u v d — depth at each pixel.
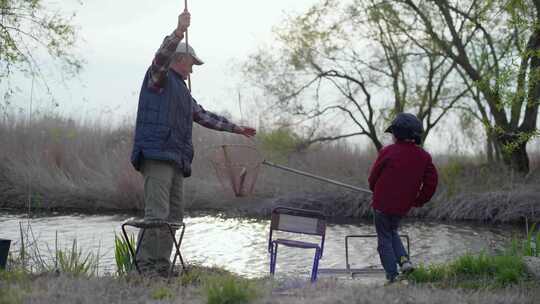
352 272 7.63
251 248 13.78
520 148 19.81
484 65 19.58
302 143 21.28
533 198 17.84
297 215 6.45
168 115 6.30
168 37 6.13
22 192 20.08
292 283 5.81
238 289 4.95
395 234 6.59
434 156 21.34
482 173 19.86
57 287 5.34
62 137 21.66
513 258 6.39
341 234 15.95
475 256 6.95
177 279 5.97
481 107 19.31
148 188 6.37
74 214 18.70
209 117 6.88
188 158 6.58
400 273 6.50
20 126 21.61
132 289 5.39
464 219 18.27
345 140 21.77
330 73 21.17
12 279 5.74
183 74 6.54
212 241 14.67
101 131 22.48
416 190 6.52
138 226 5.95
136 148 6.29
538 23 10.71
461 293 5.28
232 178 7.52
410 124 6.54
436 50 19.81
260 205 19.56
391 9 19.81
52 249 12.27
